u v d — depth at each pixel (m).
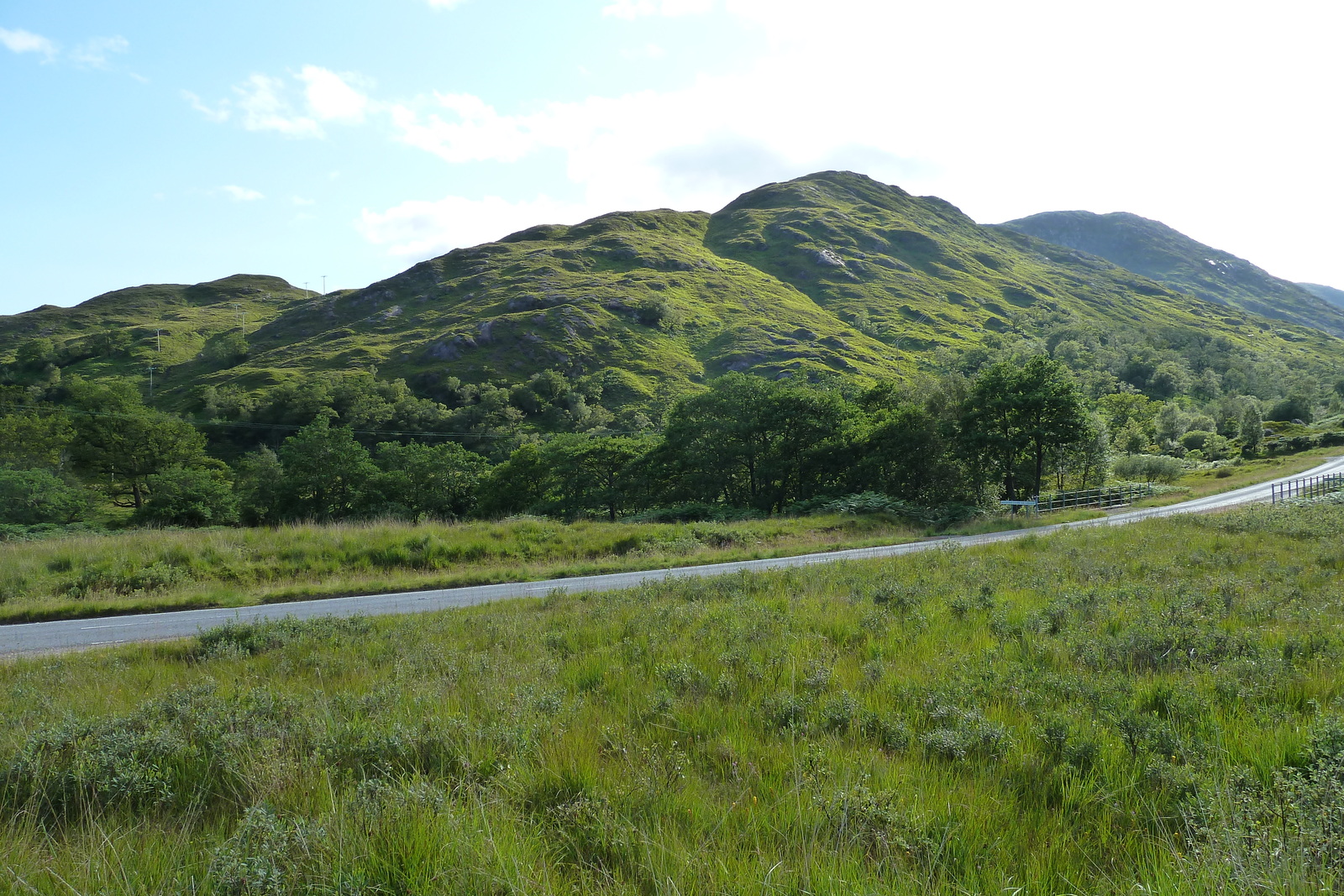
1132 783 4.05
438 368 116.12
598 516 45.56
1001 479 43.31
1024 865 3.34
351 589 17.08
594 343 126.62
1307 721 4.90
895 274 188.75
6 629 13.22
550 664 7.52
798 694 6.07
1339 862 3.02
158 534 20.69
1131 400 92.62
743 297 158.12
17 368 147.25
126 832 3.91
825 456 42.41
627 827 3.59
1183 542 17.16
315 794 4.29
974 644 7.64
